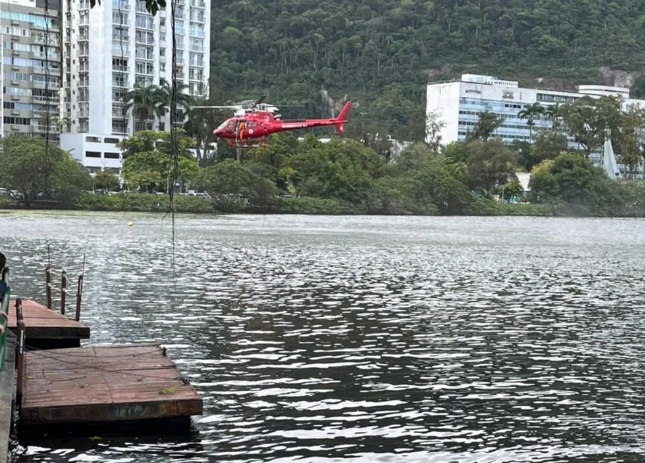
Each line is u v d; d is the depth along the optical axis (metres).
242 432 12.02
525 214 127.94
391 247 54.53
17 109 116.00
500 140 140.62
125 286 29.44
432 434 12.23
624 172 169.25
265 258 43.41
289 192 117.31
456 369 16.95
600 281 36.12
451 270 39.75
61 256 40.47
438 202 123.56
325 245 54.50
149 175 95.75
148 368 13.41
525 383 15.78
